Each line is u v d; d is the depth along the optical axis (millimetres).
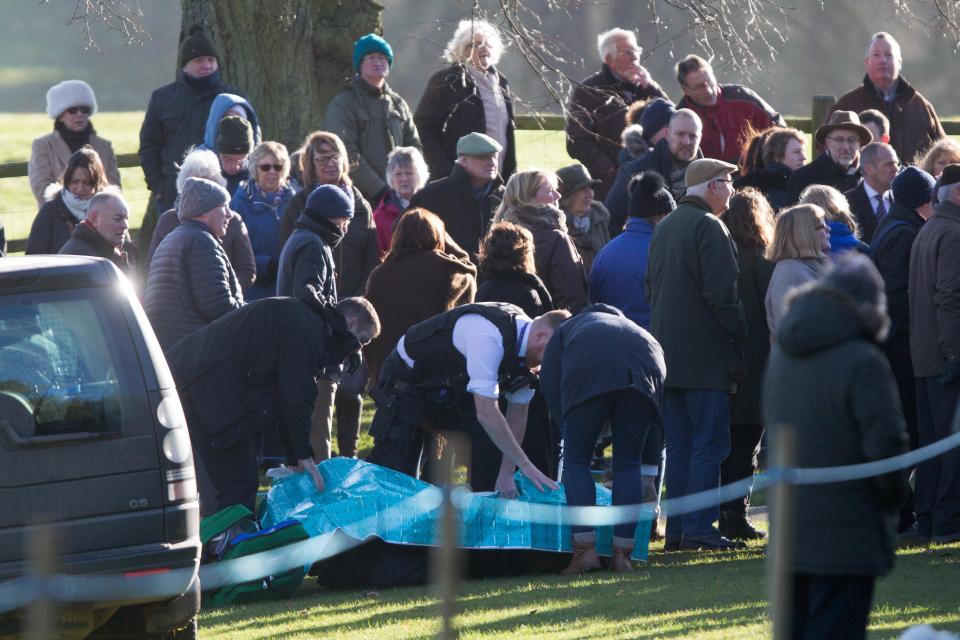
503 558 29234
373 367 34219
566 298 33938
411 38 47312
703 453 30109
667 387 30391
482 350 28234
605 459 38594
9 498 20984
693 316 29844
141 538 21578
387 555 28625
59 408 21375
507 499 29156
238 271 36938
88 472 21391
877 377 17641
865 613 17953
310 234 33156
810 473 17703
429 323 29219
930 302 30531
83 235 32844
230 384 28625
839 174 36469
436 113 45438
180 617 21844
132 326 22031
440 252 34125
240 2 51125
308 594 28641
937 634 18844
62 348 21594
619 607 24938
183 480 21953
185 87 45031
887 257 32062
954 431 30375
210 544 28219
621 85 45719
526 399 29922
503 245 31719
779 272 29359
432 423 29875
